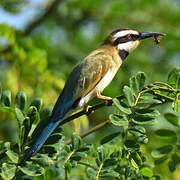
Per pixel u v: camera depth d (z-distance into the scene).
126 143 7.92
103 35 16.05
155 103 8.20
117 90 14.30
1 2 15.15
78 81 11.70
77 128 12.32
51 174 9.14
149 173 8.12
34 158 7.86
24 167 7.68
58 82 13.59
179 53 16.03
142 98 8.16
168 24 16.33
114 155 8.10
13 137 13.44
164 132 9.03
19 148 7.93
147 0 16.19
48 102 13.38
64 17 15.79
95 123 14.66
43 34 15.30
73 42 15.54
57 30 15.66
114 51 13.25
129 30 13.77
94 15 16.20
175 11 16.31
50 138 8.42
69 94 11.42
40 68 13.53
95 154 8.58
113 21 16.28
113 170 8.15
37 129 9.04
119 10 16.11
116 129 13.95
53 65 14.41
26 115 8.30
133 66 15.20
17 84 13.27
